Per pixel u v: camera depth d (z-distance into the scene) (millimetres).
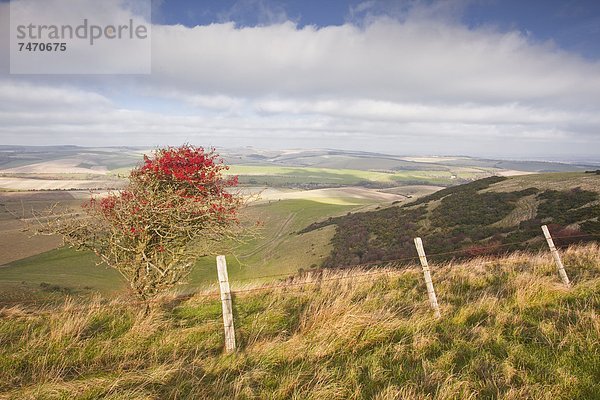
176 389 4590
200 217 7164
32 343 5617
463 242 42969
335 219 80750
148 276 7340
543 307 6875
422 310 6988
